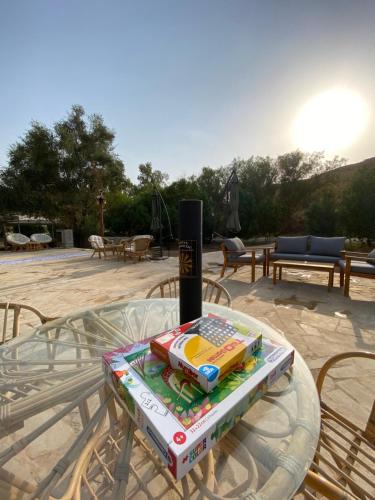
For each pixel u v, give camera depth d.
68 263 6.22
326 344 2.04
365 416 1.29
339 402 1.39
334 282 4.01
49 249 9.71
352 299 3.15
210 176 13.55
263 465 0.51
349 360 1.80
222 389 0.57
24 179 10.18
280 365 0.70
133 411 0.56
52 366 0.88
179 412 0.52
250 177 13.65
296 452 0.53
